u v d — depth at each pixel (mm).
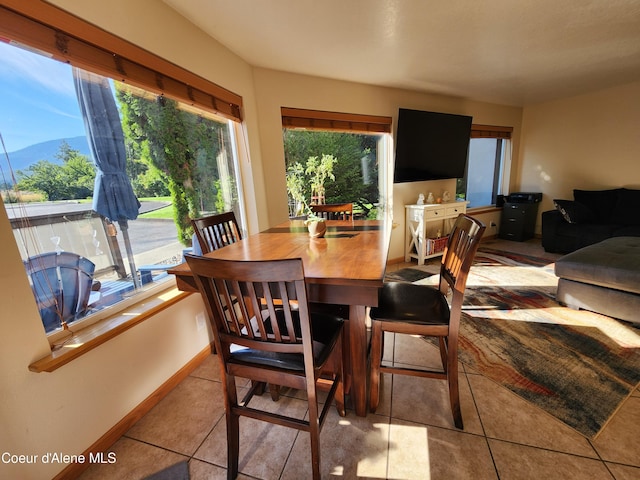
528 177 4738
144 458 1237
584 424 1286
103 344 1273
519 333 2027
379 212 3768
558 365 1686
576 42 2307
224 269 867
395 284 1630
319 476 1030
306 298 858
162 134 1786
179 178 1936
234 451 1121
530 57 2574
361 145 3496
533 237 4742
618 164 3826
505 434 1257
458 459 1158
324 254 1325
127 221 1562
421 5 1729
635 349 1797
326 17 1823
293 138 3043
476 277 3117
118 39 1378
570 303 2350
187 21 1814
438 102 3738
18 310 1001
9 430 986
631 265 2004
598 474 1071
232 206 2527
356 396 1358
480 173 4676
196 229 1698
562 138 4277
